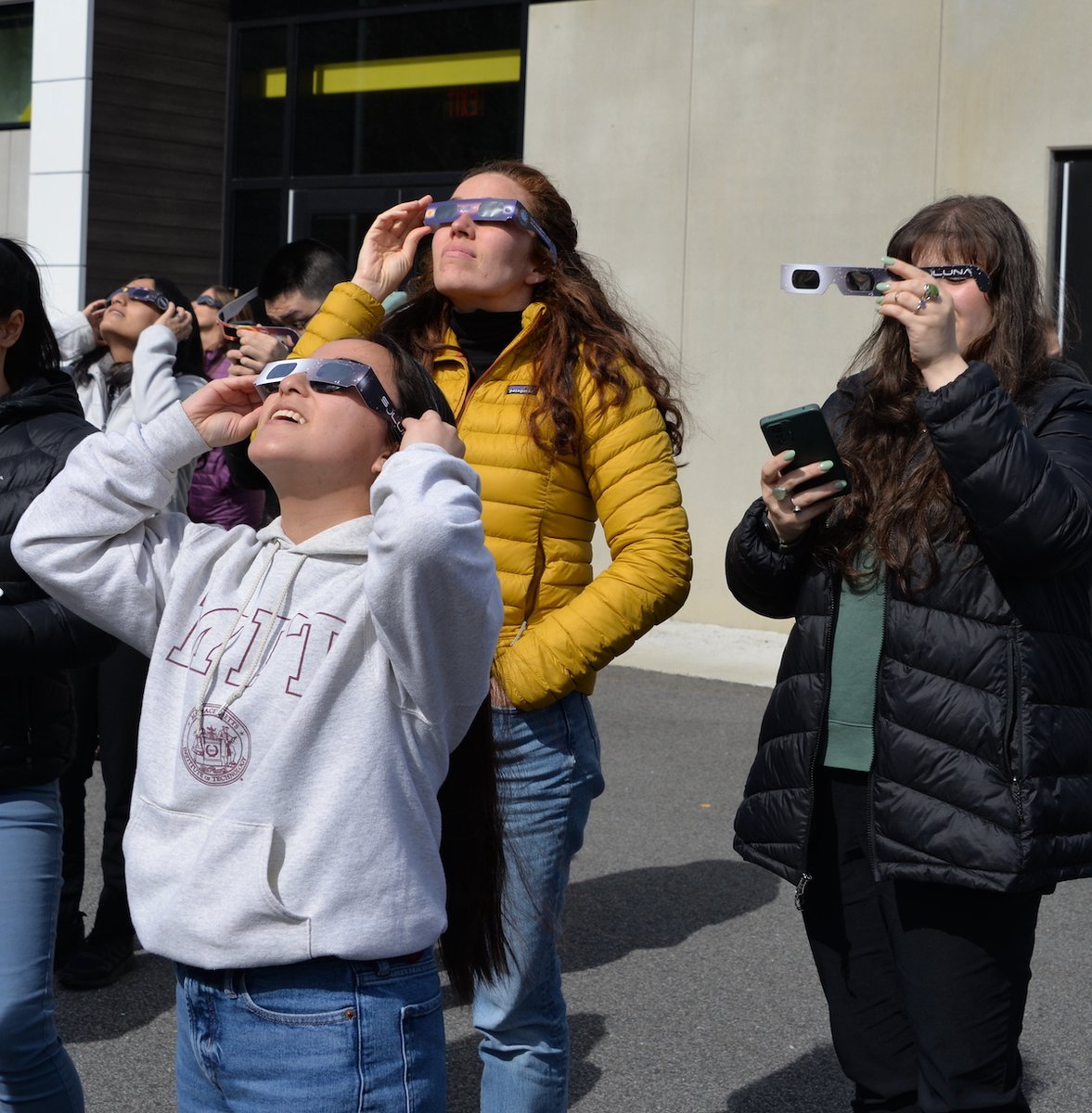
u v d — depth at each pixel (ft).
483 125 34.12
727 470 30.25
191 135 38.45
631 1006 13.58
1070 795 8.14
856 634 8.64
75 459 7.14
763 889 16.88
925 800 8.18
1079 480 8.14
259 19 38.06
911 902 8.32
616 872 17.37
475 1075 12.19
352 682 6.38
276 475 6.71
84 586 7.02
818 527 8.89
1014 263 8.78
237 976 6.30
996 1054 8.34
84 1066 12.29
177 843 6.46
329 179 37.04
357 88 36.37
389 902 6.31
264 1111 6.32
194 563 6.84
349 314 9.93
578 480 9.74
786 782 8.78
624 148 30.99
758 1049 12.75
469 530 6.11
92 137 36.73
